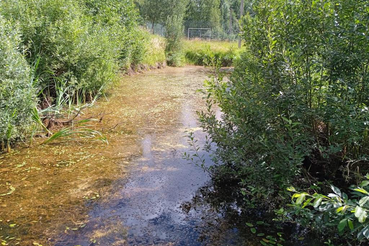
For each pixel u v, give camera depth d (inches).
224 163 123.5
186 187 114.0
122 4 390.6
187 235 86.6
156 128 184.4
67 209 98.7
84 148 151.3
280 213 83.5
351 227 53.0
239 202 104.0
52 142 158.2
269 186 98.5
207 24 1043.9
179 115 214.5
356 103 93.3
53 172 125.1
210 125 120.3
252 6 116.4
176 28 603.8
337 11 97.7
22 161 134.9
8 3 199.3
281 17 103.7
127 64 412.8
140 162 135.7
